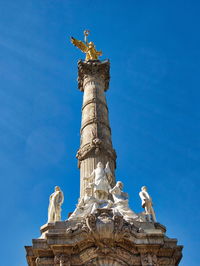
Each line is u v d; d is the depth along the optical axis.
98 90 23.55
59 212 15.92
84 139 20.30
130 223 13.88
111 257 13.31
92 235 13.36
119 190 16.36
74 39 27.69
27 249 13.69
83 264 13.18
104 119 21.58
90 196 15.77
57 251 13.22
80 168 19.33
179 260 13.95
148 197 16.44
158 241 13.56
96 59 26.02
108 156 19.50
